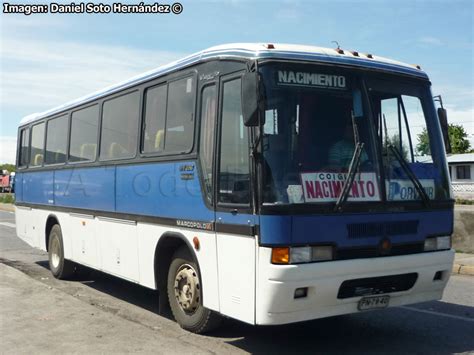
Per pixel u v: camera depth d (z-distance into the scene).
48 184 11.16
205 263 6.18
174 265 6.98
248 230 5.47
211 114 6.23
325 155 5.66
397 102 6.28
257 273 5.38
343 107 5.89
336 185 5.62
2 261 13.19
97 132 9.09
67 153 10.30
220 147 6.00
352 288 5.75
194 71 6.62
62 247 10.47
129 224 7.87
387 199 5.88
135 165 7.73
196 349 5.88
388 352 6.15
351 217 5.62
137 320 7.58
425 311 8.06
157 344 6.02
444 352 6.16
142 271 7.55
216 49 6.29
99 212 8.80
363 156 5.86
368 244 5.71
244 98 5.34
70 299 7.97
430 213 6.21
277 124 5.51
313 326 7.20
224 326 6.80
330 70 5.90
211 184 6.08
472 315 7.84
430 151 6.45
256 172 5.40
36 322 6.82
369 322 7.43
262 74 5.55
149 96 7.66
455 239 13.59
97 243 8.92
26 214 12.56
